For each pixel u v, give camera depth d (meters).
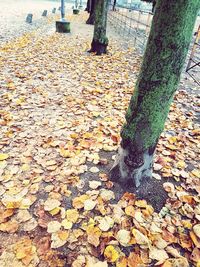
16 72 5.94
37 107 4.25
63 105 4.37
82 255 1.92
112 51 9.30
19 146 3.17
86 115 4.09
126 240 2.04
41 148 3.15
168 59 1.92
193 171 2.95
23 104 4.28
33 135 3.42
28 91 4.89
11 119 3.76
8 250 1.92
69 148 3.14
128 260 1.90
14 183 2.57
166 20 1.80
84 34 13.23
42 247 1.96
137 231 2.08
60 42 10.30
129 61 7.97
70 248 1.97
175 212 2.37
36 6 33.22
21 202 2.33
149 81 2.03
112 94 5.04
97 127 3.76
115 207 2.34
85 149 3.17
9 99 4.40
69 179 2.65
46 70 6.31
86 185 2.60
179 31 1.80
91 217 2.25
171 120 4.20
